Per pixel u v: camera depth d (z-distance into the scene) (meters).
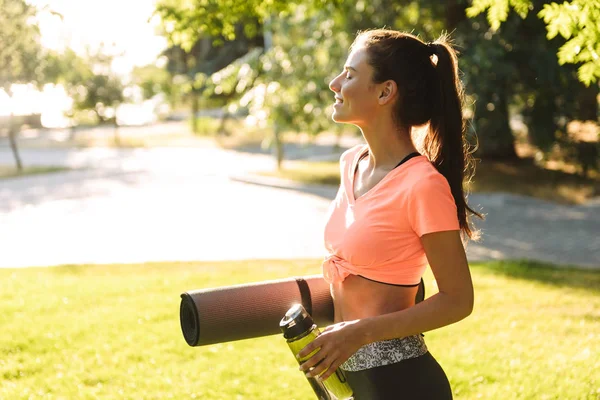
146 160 23.77
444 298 1.78
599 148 16.08
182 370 4.59
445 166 2.02
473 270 8.38
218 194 16.09
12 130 21.22
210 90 18.30
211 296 1.88
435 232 1.78
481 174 17.30
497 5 4.28
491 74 13.93
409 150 1.93
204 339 1.87
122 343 5.12
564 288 7.42
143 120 38.62
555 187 16.08
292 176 18.56
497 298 6.81
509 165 18.31
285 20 17.44
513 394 4.13
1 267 8.43
